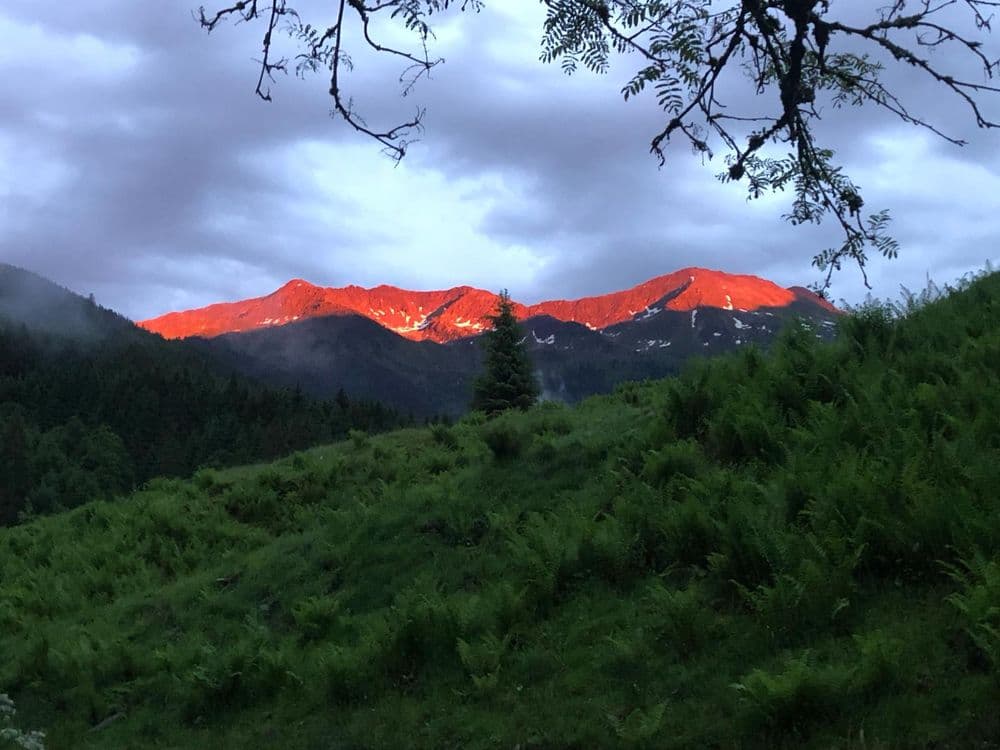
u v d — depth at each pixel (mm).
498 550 10422
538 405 19844
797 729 5133
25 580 14750
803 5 1964
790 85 2082
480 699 7074
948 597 5422
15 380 132125
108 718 9281
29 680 10562
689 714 5797
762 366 11359
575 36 2125
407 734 6918
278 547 13227
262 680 8688
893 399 9125
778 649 6109
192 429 111625
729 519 7555
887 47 1986
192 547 15086
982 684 4809
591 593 8227
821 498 7230
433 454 16188
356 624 9625
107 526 17312
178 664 9852
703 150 2152
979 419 7836
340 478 16938
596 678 6762
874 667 5195
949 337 10812
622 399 17391
